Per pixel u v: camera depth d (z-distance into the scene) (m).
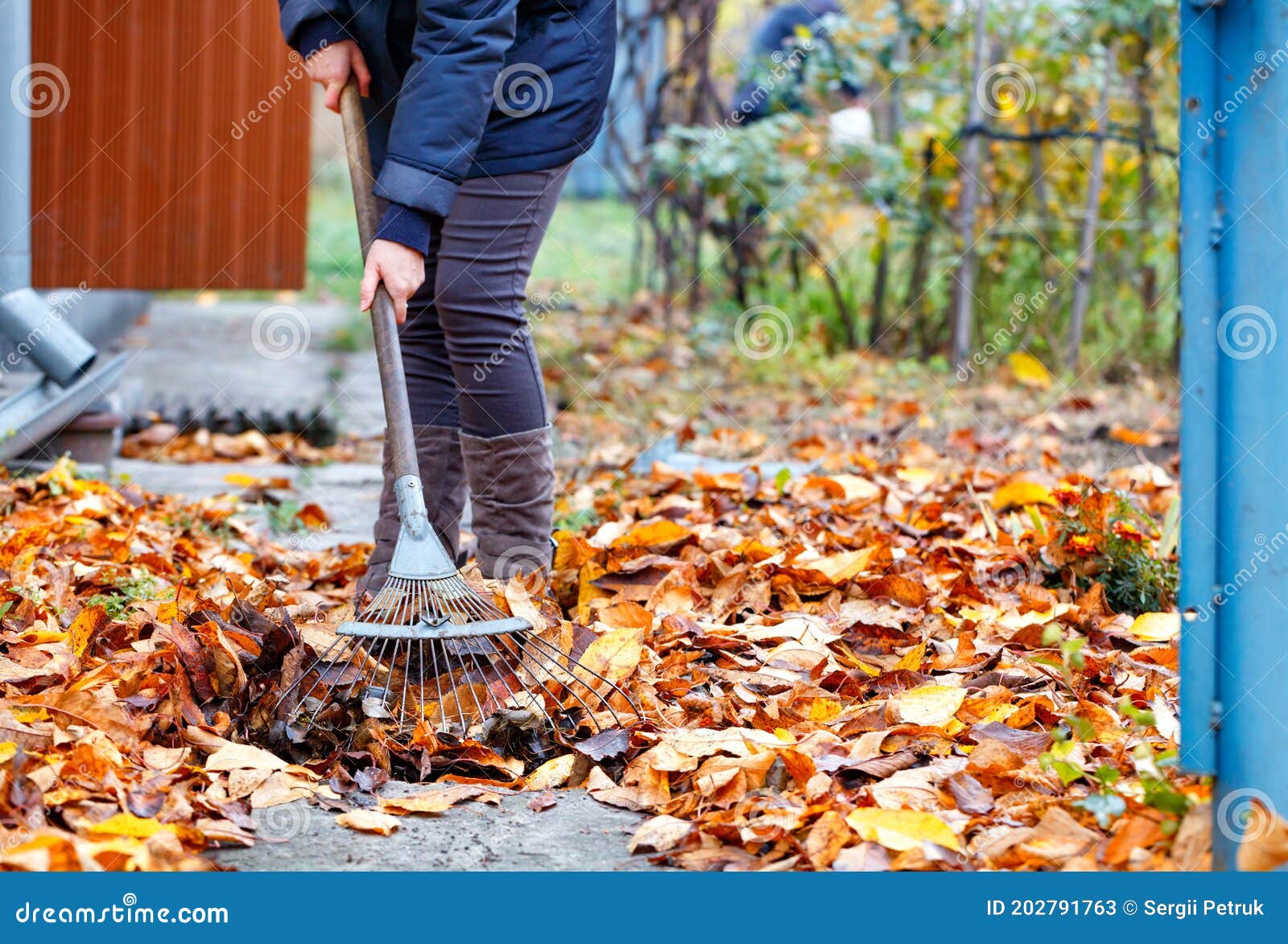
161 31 4.59
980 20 5.34
